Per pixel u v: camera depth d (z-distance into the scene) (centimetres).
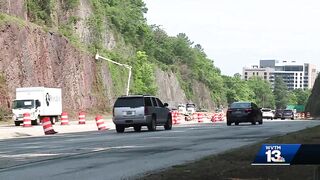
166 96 14850
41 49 7588
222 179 1197
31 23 7675
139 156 1906
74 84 8556
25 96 5666
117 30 12362
